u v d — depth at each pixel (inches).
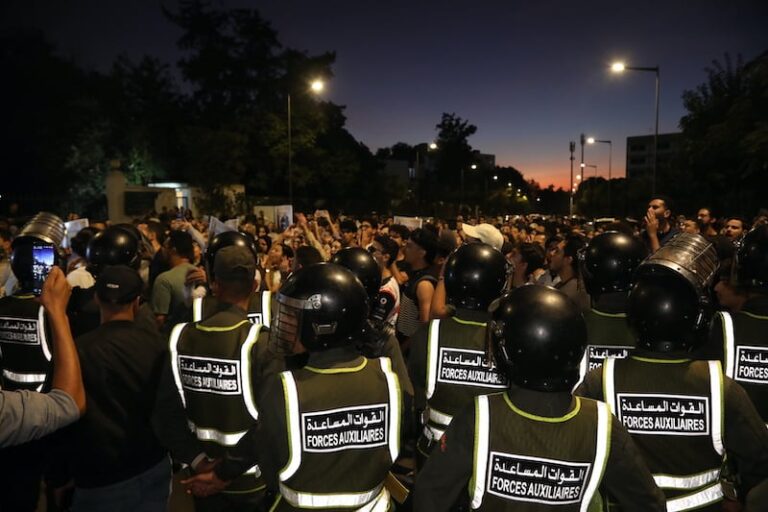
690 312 95.8
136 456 128.4
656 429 96.3
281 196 1742.1
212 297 149.3
